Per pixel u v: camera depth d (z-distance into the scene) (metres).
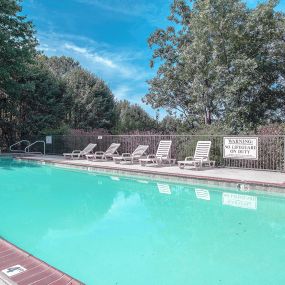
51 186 10.36
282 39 18.55
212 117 20.41
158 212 7.05
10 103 22.88
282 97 19.39
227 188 9.13
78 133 22.08
